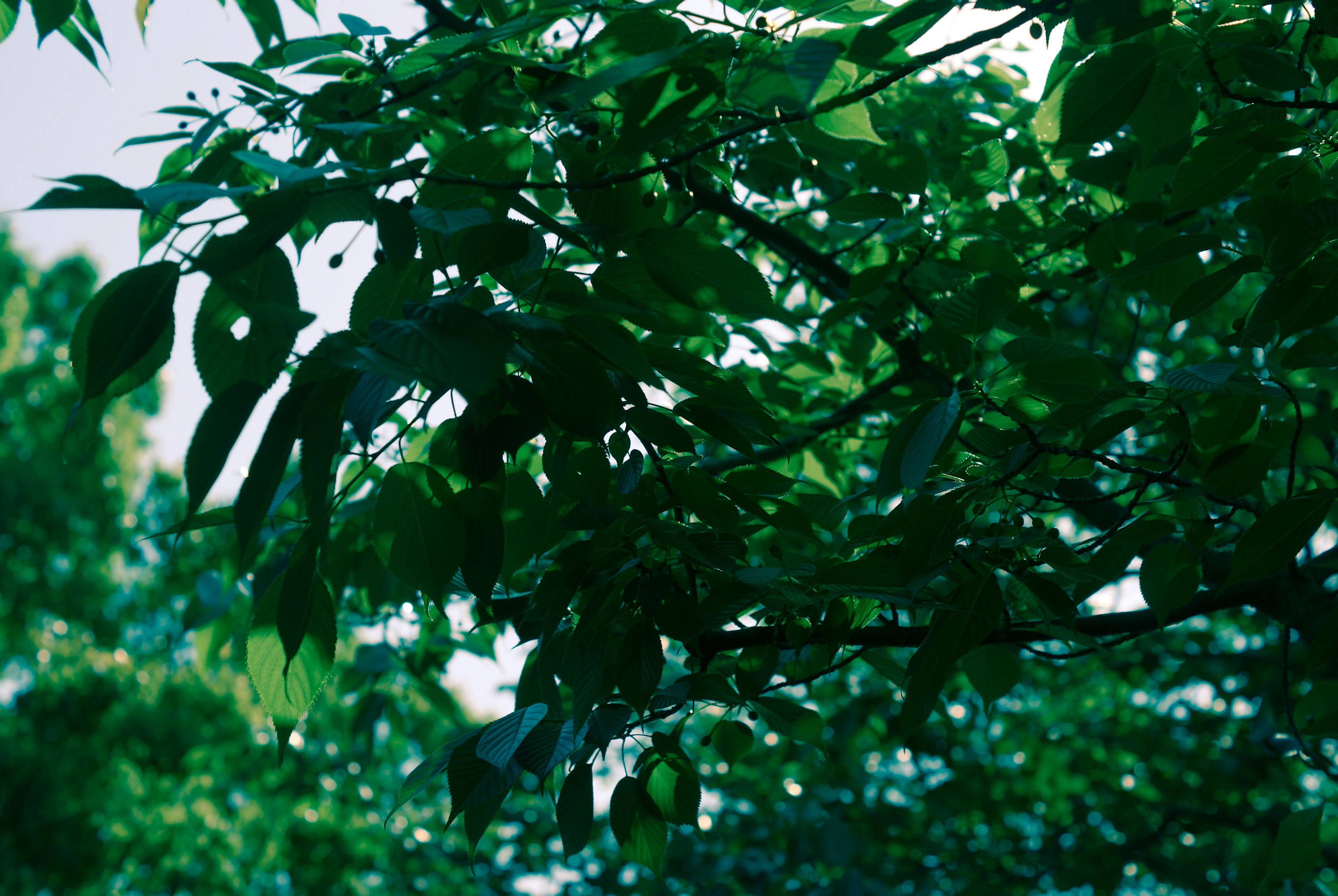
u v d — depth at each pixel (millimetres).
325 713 8898
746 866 7145
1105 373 1729
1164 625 2256
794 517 1898
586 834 1698
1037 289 3504
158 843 13688
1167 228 2365
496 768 1562
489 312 1365
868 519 1974
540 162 2570
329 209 1375
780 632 1963
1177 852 7531
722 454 3213
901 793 8602
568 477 1775
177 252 1226
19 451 16344
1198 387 1546
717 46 1388
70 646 15844
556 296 1459
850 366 3684
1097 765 8164
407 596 3490
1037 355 1704
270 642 1567
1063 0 1600
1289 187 1864
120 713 14562
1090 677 8680
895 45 1413
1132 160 2771
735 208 3461
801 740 1979
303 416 1166
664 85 1391
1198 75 1912
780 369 3869
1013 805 8312
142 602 17141
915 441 1478
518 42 1957
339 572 3348
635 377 1385
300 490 2781
